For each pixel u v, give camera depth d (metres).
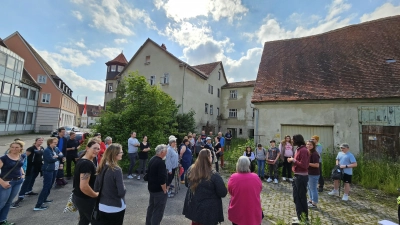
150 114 10.83
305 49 14.57
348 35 13.75
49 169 4.84
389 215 5.09
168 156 5.98
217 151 10.22
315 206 5.48
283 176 8.49
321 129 10.62
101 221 2.79
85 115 63.22
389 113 9.26
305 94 11.12
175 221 4.41
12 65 23.73
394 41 11.74
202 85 26.30
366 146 9.55
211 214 2.88
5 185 3.62
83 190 2.86
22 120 26.73
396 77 9.91
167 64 23.31
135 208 5.06
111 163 2.96
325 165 8.85
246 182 3.11
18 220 4.19
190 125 17.00
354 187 7.45
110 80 31.33
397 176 7.25
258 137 11.84
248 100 29.36
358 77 10.80
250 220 2.98
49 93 30.91
